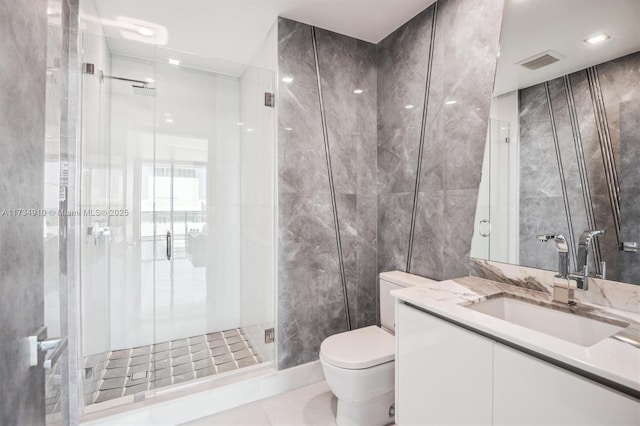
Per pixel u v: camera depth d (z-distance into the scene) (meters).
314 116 2.12
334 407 1.85
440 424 1.15
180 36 2.24
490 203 1.54
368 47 2.33
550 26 1.30
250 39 2.29
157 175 2.51
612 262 1.13
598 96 1.17
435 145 1.85
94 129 1.87
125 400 1.74
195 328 2.73
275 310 2.05
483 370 0.99
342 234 2.24
